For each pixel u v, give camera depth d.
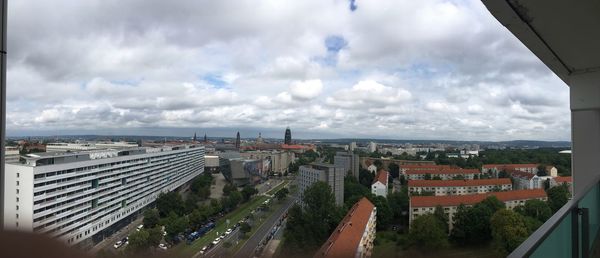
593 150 5.41
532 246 1.99
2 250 0.63
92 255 0.74
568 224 3.07
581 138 5.51
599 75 5.20
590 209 4.01
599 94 5.22
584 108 5.37
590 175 5.48
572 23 3.70
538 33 3.99
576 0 3.23
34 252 0.65
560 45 4.36
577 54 4.66
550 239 2.40
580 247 3.29
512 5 3.38
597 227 4.33
